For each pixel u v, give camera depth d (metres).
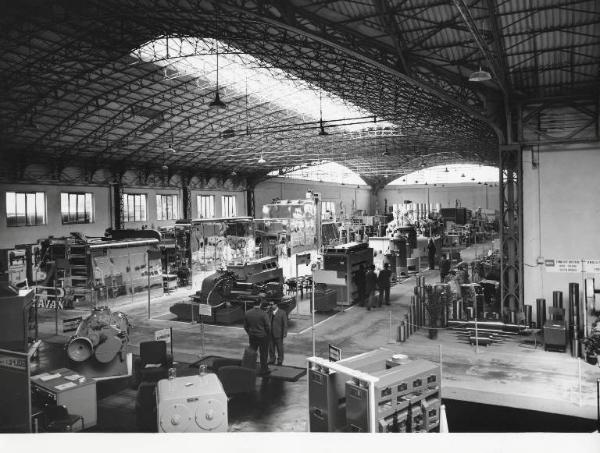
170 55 23.67
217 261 31.89
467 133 34.12
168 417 7.01
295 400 9.71
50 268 21.12
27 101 24.50
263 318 11.07
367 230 47.31
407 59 14.08
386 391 6.10
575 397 9.68
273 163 48.72
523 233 15.77
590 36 11.95
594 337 11.77
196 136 36.12
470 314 15.84
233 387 9.64
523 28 11.74
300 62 22.38
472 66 14.15
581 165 15.22
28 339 13.61
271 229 38.97
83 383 8.67
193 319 17.16
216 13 15.27
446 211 48.16
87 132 30.09
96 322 11.15
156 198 40.88
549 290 15.55
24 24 19.67
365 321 16.75
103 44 21.38
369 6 12.07
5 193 28.61
